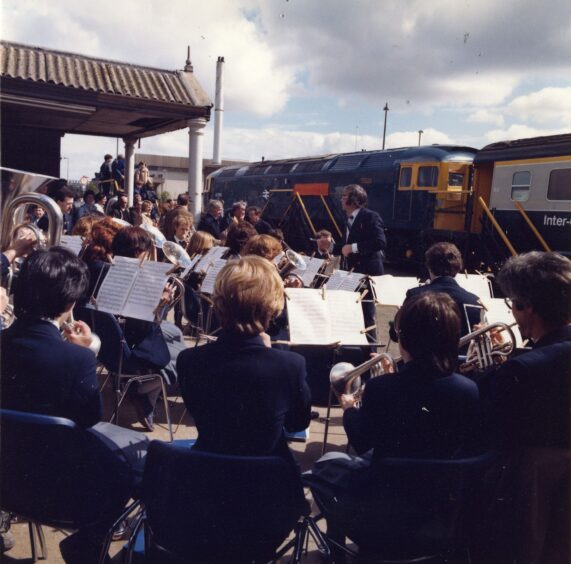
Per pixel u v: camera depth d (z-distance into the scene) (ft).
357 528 6.26
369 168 57.06
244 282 6.23
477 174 48.29
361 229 18.45
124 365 12.12
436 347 6.13
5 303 7.73
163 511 5.87
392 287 15.17
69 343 6.74
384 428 6.21
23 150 46.60
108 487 6.86
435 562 6.34
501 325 8.49
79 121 41.01
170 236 20.97
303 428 6.81
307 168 66.39
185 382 6.28
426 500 5.87
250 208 28.25
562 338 6.48
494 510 6.35
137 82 33.88
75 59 33.65
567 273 6.45
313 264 18.81
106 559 7.14
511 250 42.37
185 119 35.06
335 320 11.11
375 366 8.16
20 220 10.06
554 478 6.14
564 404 6.18
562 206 38.65
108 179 49.62
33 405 6.56
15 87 28.27
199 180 35.96
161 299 11.36
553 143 39.27
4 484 6.49
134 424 13.78
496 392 6.40
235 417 6.10
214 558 5.88
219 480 5.60
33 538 8.30
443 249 11.55
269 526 5.87
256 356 6.20
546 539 6.16
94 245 13.21
